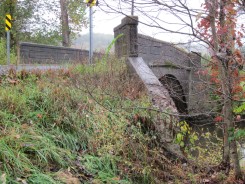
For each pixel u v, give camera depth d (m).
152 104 5.42
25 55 10.27
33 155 3.43
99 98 5.16
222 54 3.50
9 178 2.86
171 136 5.02
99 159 3.94
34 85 5.20
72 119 4.41
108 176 3.77
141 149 4.48
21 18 18.86
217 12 3.46
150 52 7.80
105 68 7.11
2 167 2.96
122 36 8.21
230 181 3.93
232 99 3.58
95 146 4.20
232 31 3.46
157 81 6.46
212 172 4.36
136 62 7.36
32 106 4.48
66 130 4.29
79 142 4.22
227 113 3.87
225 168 4.23
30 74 5.81
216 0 3.43
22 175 3.01
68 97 4.78
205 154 5.92
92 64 7.33
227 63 3.64
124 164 4.13
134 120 5.04
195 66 4.27
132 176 4.08
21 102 4.29
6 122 3.75
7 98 4.27
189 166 4.47
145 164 4.25
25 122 4.04
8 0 17.62
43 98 4.67
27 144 3.44
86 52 11.68
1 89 4.59
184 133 5.22
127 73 7.38
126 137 4.54
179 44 3.71
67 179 3.18
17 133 3.54
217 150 6.08
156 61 7.05
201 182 4.06
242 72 3.81
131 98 5.63
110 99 5.36
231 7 3.34
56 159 3.54
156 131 5.07
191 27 3.41
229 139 3.53
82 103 4.82
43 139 3.67
